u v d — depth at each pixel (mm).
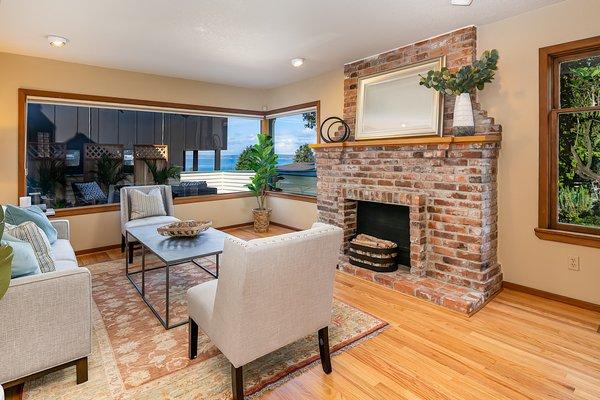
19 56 3852
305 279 1730
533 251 2934
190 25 3072
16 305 1595
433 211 3186
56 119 4371
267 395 1742
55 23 3016
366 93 3951
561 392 1767
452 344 2229
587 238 2629
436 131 3229
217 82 5375
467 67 2803
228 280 1573
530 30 2812
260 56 3988
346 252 3965
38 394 1724
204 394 1745
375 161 3662
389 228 3686
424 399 1715
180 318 2592
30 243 1987
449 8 2729
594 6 2514
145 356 2084
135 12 2803
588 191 2703
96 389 1771
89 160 4652
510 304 2807
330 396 1736
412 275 3291
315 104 4996
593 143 2660
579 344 2217
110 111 4777
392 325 2484
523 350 2154
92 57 3998
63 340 1737
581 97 2693
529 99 2857
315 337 2344
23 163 3924
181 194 5426
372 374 1919
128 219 4199
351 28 3131
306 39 3416
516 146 2951
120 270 3701
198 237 3100
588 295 2682
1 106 3785
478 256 2885
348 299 2951
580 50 2627
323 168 4266
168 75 4891
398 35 3297
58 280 1698
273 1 2615
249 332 1596
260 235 5363
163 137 5266
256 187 5715
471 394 1753
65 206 4484
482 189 2854
